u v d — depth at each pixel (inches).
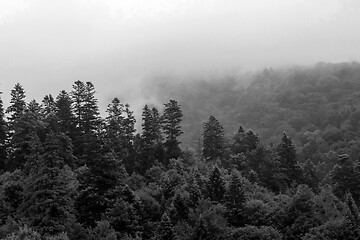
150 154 3073.3
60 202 1643.7
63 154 2517.2
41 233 1557.6
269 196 2359.7
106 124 3120.1
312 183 3171.8
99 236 1644.9
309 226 1888.5
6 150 2797.7
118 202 1913.1
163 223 1798.7
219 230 1867.6
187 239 1817.2
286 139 3235.7
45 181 1636.3
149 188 2453.2
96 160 2057.1
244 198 2155.5
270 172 3011.8
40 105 3161.9
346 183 2694.4
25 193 1653.5
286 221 1996.8
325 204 1966.0
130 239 1665.8
